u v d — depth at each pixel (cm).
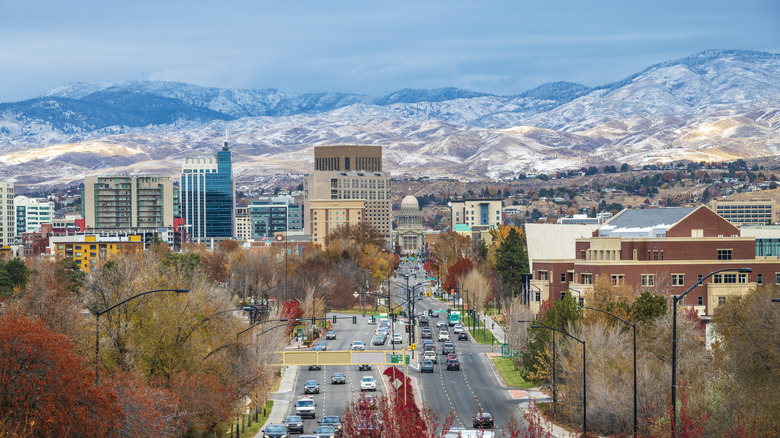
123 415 8700
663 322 13775
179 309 12088
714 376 11862
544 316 15638
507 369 18738
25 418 8044
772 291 13450
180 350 11912
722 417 10269
